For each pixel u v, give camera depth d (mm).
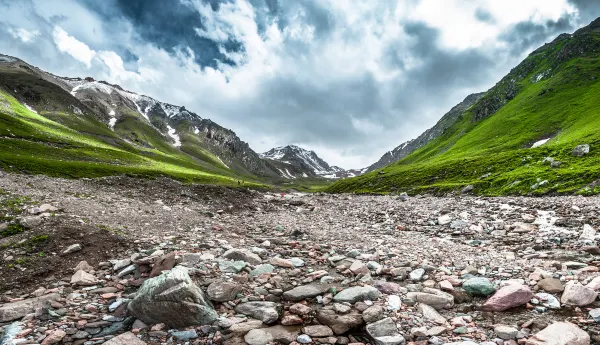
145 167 113750
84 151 113312
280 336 6715
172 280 7699
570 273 10086
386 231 20906
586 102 132125
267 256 12914
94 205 20562
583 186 40750
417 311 7809
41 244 11617
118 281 9648
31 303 7801
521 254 13852
